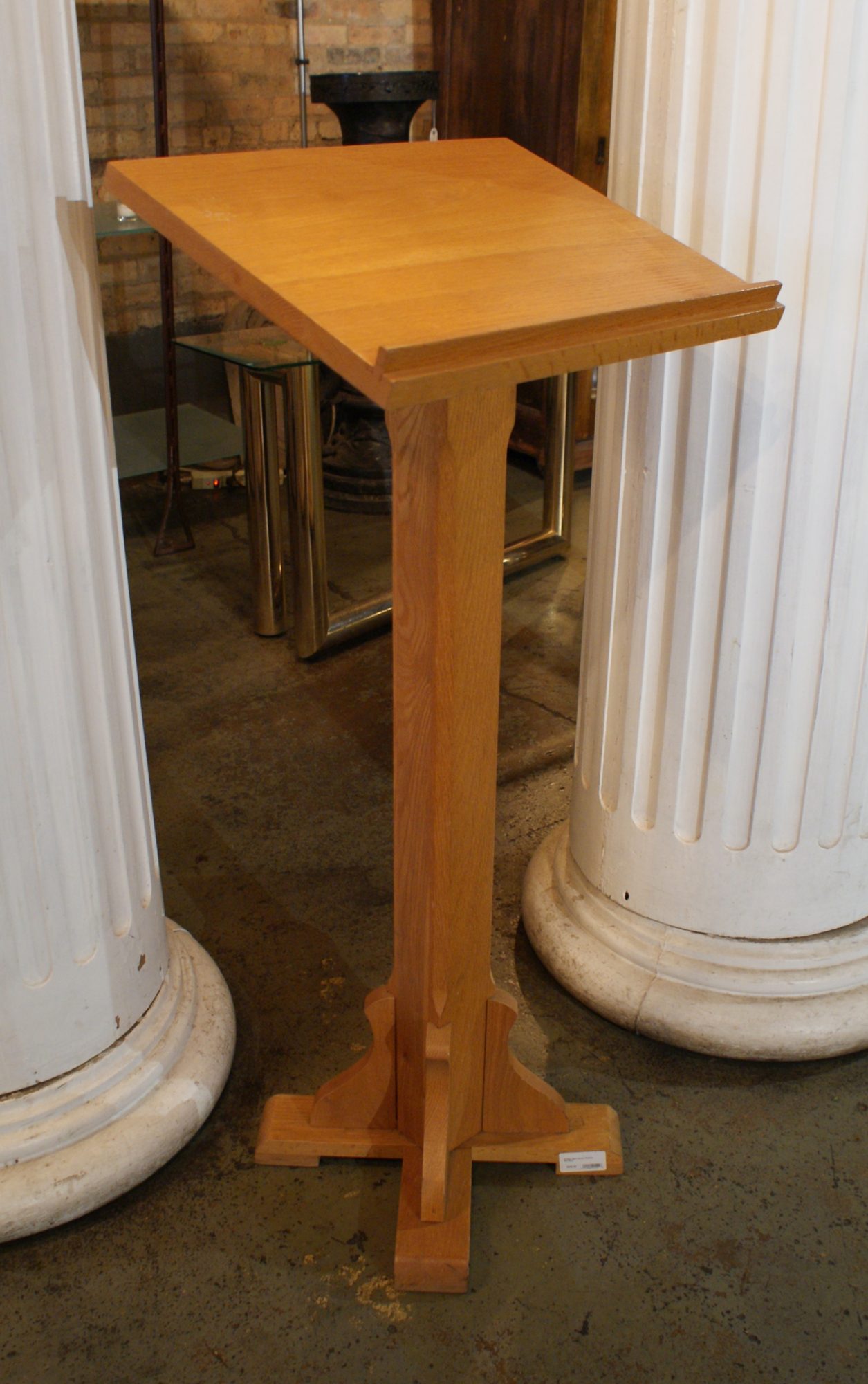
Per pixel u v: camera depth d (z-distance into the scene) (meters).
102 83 4.14
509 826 2.62
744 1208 1.72
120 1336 1.54
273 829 2.62
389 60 4.75
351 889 2.43
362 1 4.58
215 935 2.29
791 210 1.55
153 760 2.87
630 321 1.23
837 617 1.75
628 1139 1.84
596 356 1.19
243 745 2.94
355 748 2.94
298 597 3.27
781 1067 1.98
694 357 1.66
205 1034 1.88
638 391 1.74
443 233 1.30
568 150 4.28
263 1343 1.54
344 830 2.62
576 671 3.33
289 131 4.67
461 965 1.57
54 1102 1.67
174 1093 1.78
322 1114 1.79
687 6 1.54
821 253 1.56
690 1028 1.94
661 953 1.99
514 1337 1.54
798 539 1.71
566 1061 1.98
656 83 1.61
